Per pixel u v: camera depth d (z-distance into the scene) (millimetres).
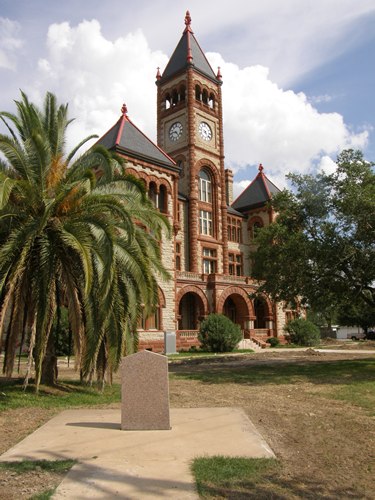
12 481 6023
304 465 7016
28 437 8289
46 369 14820
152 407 8945
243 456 7133
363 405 12055
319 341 47094
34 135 13086
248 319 44219
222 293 41625
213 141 49688
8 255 12141
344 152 21547
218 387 15875
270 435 8695
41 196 13430
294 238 21391
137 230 15094
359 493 5980
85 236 12664
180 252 43875
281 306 49438
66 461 6816
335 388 15273
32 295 13328
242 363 25906
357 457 7504
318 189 21594
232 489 5844
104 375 14375
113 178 14711
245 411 11062
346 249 20016
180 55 50250
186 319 43562
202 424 9328
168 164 36531
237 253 52125
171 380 18016
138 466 6582
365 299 22594
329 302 23234
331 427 9531
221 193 49125
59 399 12625
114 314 13555
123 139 34656
